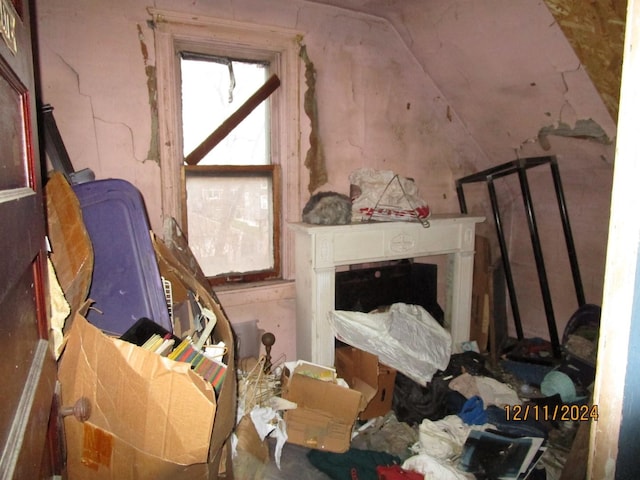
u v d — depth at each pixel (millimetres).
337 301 2494
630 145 538
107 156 1960
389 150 2713
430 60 2594
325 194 2361
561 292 2902
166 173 2084
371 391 2172
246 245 2408
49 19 1782
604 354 596
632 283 555
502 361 2766
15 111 718
